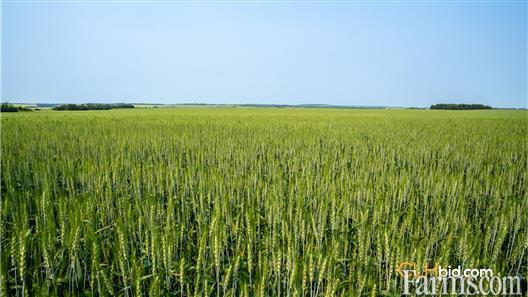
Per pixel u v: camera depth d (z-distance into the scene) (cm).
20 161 1101
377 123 3203
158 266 438
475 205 841
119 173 976
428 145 1620
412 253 438
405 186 817
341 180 873
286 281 435
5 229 564
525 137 2098
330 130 2328
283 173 1137
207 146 1541
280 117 4209
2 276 376
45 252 407
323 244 544
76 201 593
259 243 548
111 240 575
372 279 425
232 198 746
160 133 2000
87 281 497
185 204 717
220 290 474
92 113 5197
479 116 5334
